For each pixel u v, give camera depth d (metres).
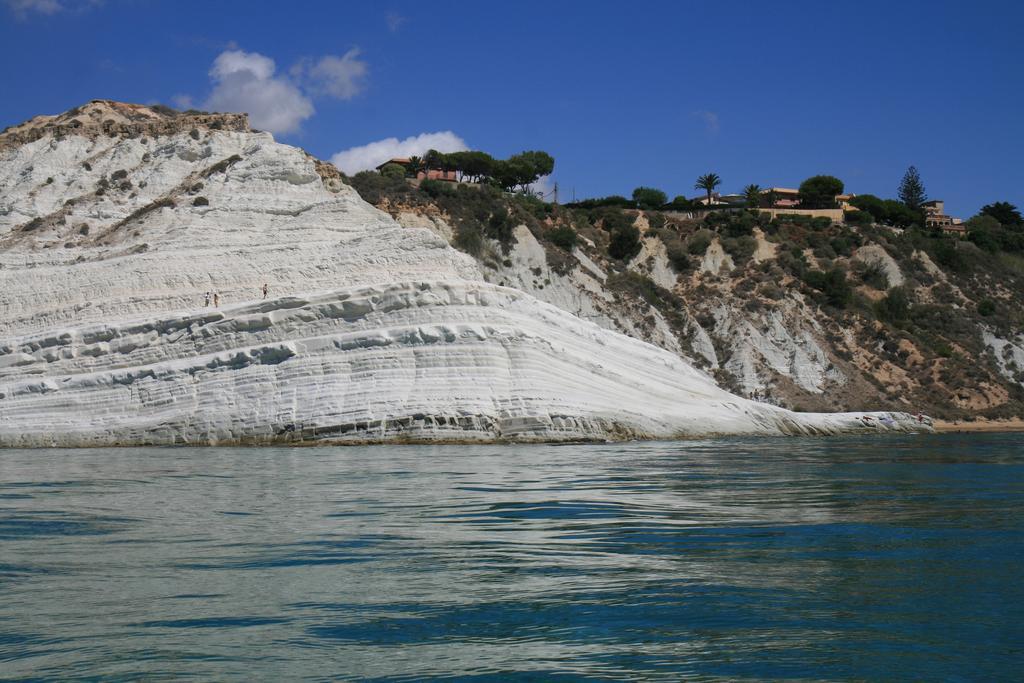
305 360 43.88
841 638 10.03
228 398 43.56
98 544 14.64
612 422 43.12
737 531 15.79
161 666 9.21
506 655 9.52
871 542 14.87
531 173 109.88
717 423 47.56
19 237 62.00
